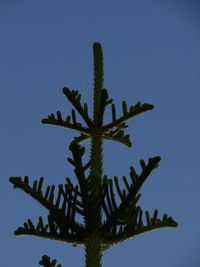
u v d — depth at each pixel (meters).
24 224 5.71
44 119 6.54
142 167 5.46
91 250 5.64
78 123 6.56
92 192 5.55
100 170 6.23
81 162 5.38
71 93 6.52
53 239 5.75
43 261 5.15
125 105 6.58
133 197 5.50
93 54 6.97
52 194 5.63
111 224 5.63
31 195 5.59
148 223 5.66
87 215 5.62
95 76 6.85
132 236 5.68
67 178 5.63
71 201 5.64
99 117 6.42
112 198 5.55
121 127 7.11
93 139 6.49
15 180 5.55
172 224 5.64
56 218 5.65
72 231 5.71
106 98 6.18
